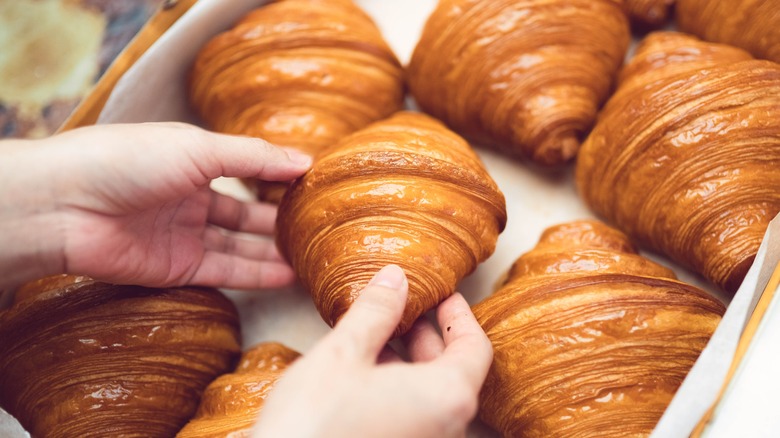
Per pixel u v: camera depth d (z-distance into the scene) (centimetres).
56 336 36
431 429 27
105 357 36
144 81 42
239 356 40
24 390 36
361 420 26
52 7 56
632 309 33
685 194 36
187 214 39
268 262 41
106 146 34
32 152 33
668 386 33
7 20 56
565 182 42
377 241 33
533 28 39
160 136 34
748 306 31
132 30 56
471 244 35
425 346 34
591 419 33
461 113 41
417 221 34
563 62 39
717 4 40
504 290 36
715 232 36
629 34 42
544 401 34
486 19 39
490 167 43
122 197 34
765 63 36
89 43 56
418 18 46
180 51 42
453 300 35
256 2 43
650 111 37
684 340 33
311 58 41
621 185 38
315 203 35
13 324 36
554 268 36
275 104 41
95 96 42
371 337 29
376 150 34
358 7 44
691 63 38
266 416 27
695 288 35
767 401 30
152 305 37
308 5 42
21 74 55
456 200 34
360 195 34
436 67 41
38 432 36
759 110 35
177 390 37
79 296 36
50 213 34
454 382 28
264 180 40
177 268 38
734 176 36
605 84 41
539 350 34
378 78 42
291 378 28
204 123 46
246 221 41
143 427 36
